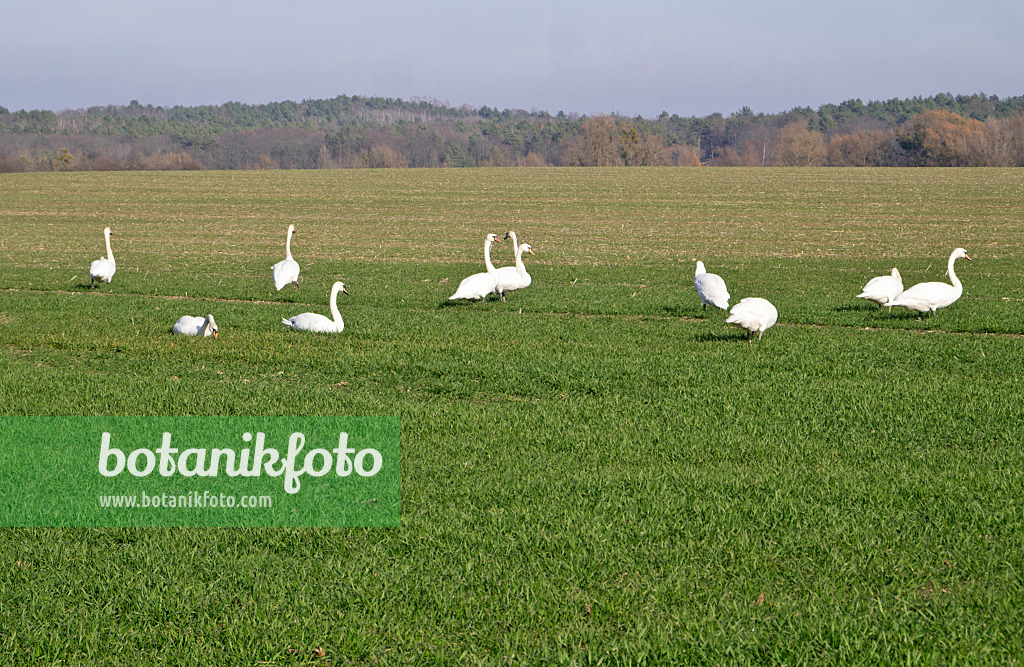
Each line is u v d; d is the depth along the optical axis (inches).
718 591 294.0
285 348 682.8
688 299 995.9
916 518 346.6
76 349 697.0
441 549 325.4
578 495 372.8
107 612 282.0
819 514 349.7
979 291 1058.1
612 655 259.8
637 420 483.5
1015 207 2322.8
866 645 262.5
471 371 597.6
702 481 386.3
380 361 630.5
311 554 324.2
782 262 1406.3
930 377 580.4
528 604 285.6
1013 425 467.5
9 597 292.0
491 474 399.5
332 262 1453.0
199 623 278.5
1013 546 320.8
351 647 263.3
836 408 503.8
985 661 254.7
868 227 1936.5
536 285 1153.4
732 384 562.6
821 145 7244.1
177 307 948.6
